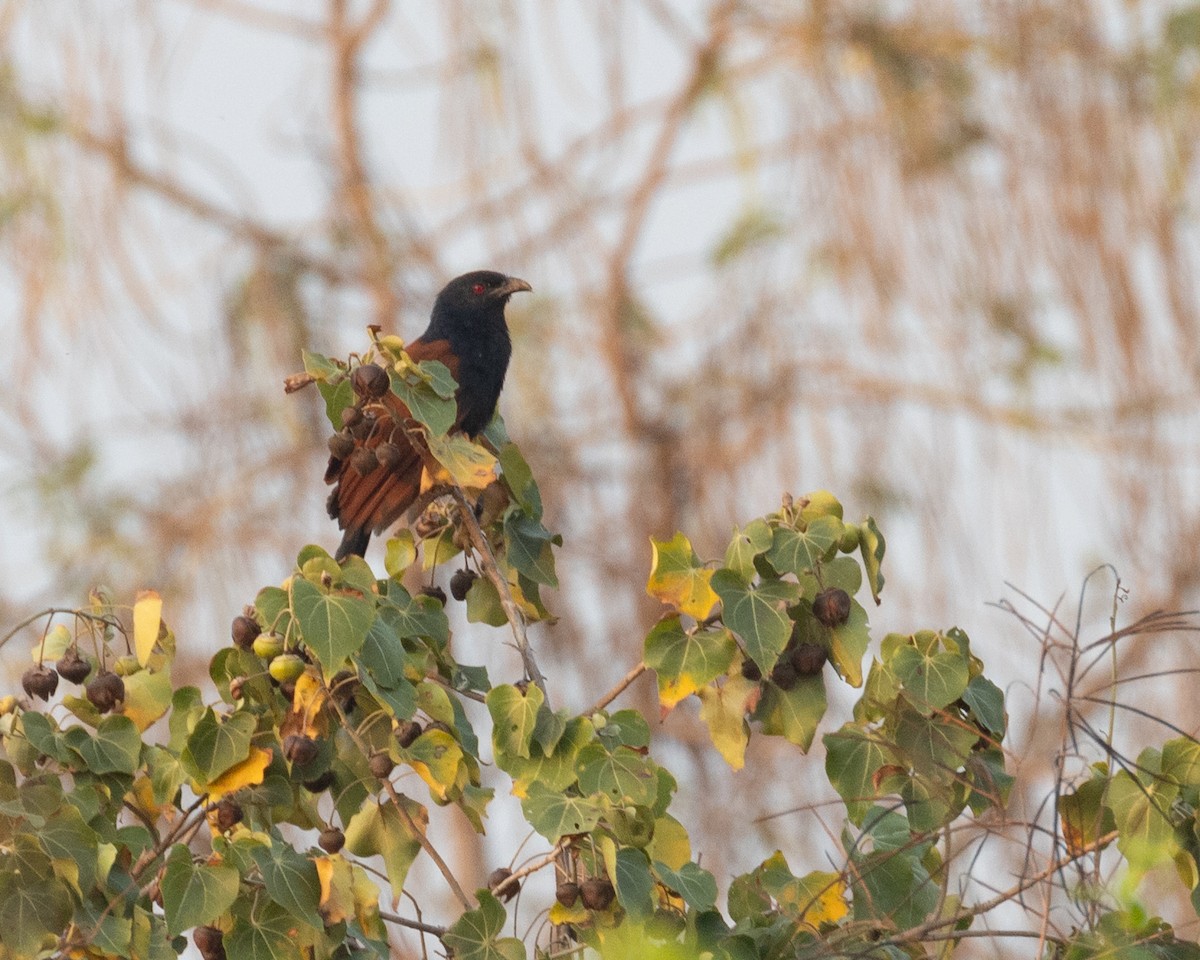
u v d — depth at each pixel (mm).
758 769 17641
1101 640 6961
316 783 7836
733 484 20406
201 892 7109
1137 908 6977
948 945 7609
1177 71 19953
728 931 7352
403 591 8461
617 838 7336
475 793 8086
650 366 22406
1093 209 19625
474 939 7434
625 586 20562
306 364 8383
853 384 20109
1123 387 19094
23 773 7578
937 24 20906
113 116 20938
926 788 7703
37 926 7062
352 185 23141
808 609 7883
